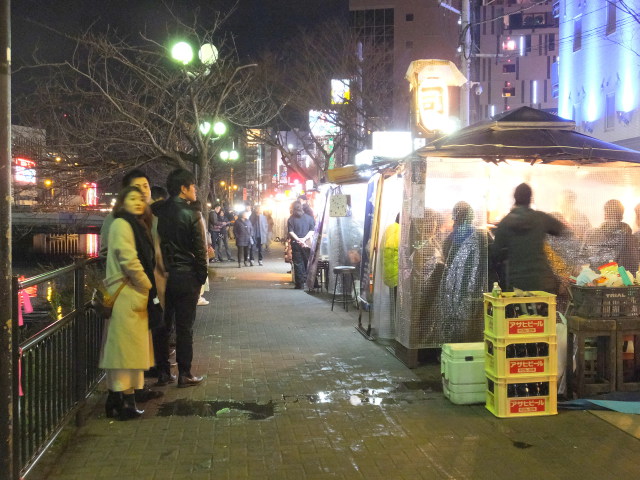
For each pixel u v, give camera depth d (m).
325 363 7.11
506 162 7.30
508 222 6.20
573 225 7.26
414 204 6.82
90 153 12.51
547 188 7.40
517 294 5.23
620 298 5.50
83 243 33.12
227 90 12.49
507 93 54.41
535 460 4.26
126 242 4.91
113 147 13.11
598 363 5.70
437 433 4.81
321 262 13.71
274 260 23.61
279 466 4.20
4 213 3.27
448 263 6.88
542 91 68.88
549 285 6.08
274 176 58.34
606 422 4.97
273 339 8.49
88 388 5.44
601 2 22.53
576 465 4.17
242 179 62.69
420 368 6.86
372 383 6.27
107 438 4.72
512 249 6.14
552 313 5.16
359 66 29.17
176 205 5.97
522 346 5.19
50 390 4.29
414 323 6.84
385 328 8.34
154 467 4.18
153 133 12.89
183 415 5.27
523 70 69.06
